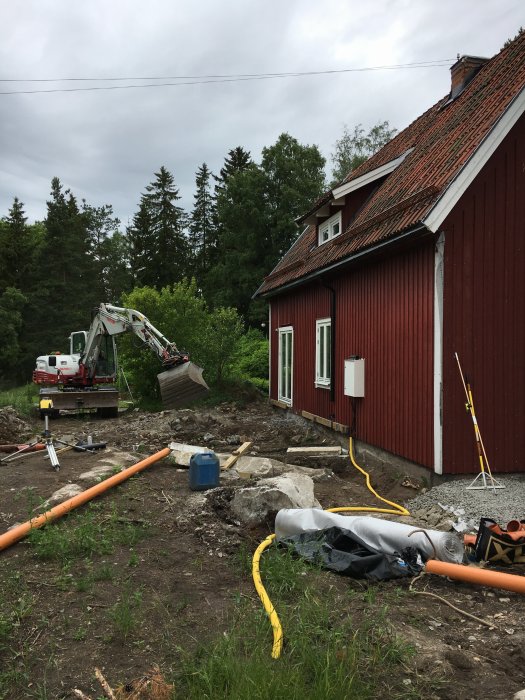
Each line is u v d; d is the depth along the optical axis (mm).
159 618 3787
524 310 7848
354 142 39594
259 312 34250
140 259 52312
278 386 16344
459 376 7656
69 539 5023
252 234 35125
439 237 7602
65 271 51281
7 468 8156
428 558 4832
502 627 3836
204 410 16984
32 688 3092
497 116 7641
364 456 10227
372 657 3244
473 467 7715
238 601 3916
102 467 8086
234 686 2895
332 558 4688
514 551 4965
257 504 5855
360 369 10227
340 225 12219
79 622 3750
